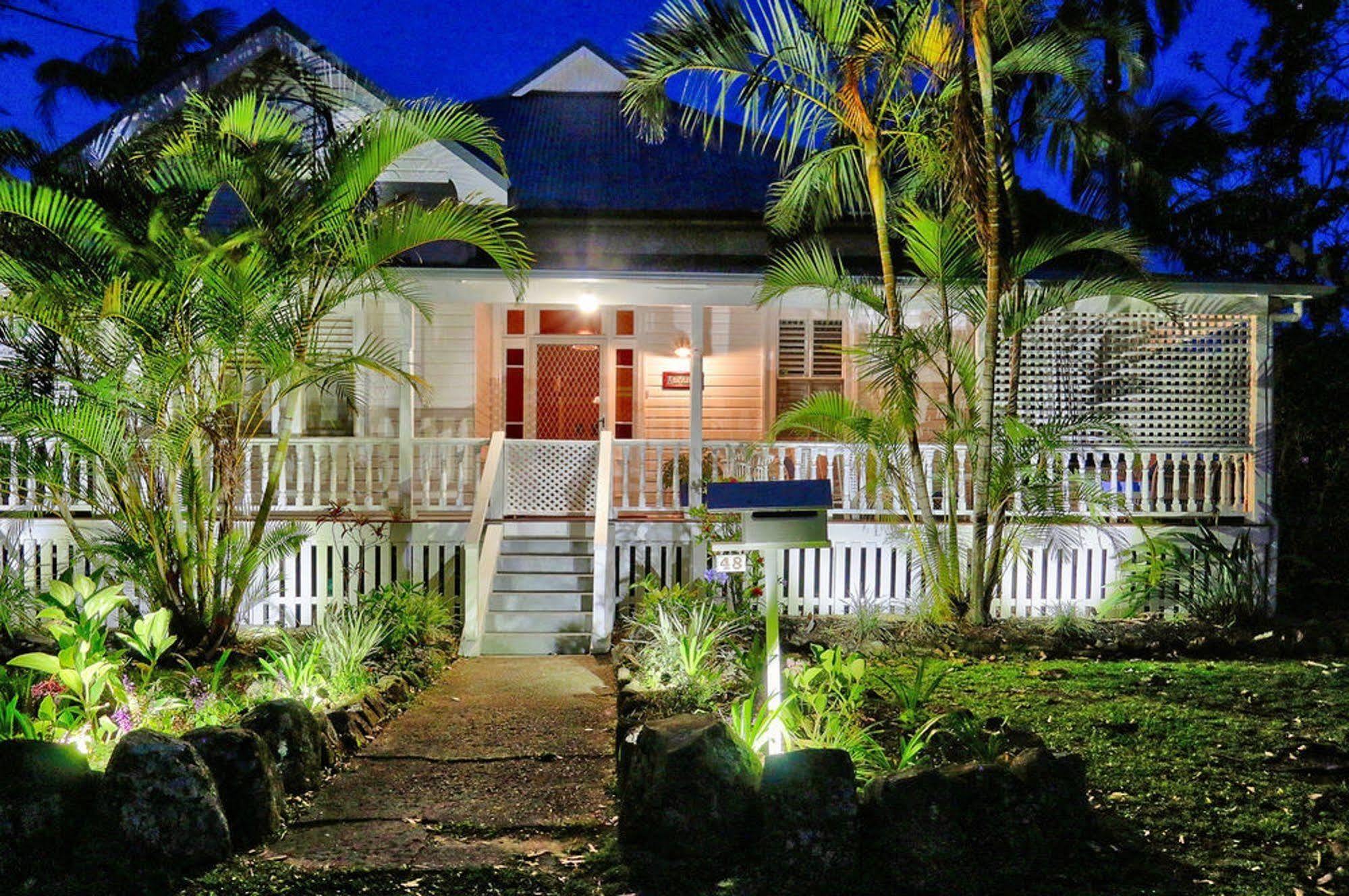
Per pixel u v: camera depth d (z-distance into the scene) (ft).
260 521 32.22
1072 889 15.65
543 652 35.37
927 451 40.34
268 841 17.72
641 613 35.27
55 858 16.16
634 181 52.90
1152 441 41.04
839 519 41.37
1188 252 62.49
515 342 50.96
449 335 47.85
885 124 35.91
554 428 51.16
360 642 28.94
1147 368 40.96
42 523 38.27
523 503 42.24
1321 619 39.22
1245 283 38.91
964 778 16.56
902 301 38.99
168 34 82.53
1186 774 19.95
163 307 29.12
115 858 16.12
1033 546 39.81
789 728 20.40
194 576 32.73
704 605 32.09
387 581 39.17
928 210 35.45
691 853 16.42
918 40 32.37
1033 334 40.73
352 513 39.34
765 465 40.83
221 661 24.06
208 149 30.01
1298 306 40.96
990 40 32.40
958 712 22.58
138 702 22.58
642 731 17.78
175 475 31.17
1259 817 17.88
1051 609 39.99
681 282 38.29
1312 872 15.94
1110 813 18.10
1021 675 28.73
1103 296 35.29
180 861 16.42
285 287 30.60
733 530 37.40
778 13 31.99
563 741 24.09
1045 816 16.48
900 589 40.11
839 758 16.66
